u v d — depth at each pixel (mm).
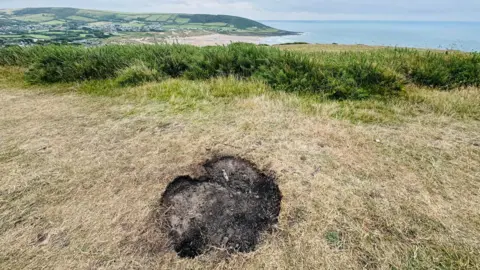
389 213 1851
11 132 3148
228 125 3248
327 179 2213
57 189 2170
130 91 4609
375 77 4242
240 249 1680
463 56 4977
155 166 2459
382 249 1594
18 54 7066
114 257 1607
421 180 2186
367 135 2920
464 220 1781
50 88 5062
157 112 3707
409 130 3018
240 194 2154
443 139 2816
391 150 2625
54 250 1652
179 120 3432
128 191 2148
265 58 5113
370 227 1748
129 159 2578
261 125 3213
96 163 2518
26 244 1689
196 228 1836
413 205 1917
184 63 5578
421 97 3814
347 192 2059
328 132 2992
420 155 2533
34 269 1538
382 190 2078
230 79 4793
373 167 2369
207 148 2740
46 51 6227
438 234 1681
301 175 2273
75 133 3121
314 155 2566
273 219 1895
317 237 1692
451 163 2402
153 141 2908
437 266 1486
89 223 1841
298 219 1839
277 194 2131
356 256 1558
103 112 3754
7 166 2467
